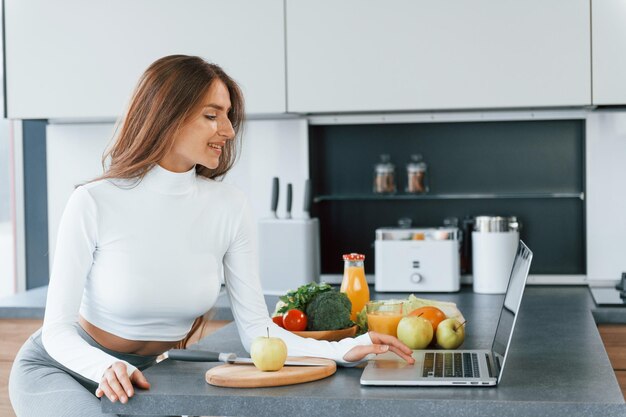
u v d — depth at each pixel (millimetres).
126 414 1649
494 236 3299
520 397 1541
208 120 1928
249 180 3621
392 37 3180
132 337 2021
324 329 2096
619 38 3082
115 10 3291
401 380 1645
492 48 3141
